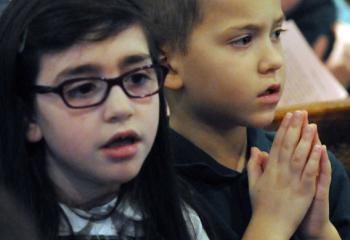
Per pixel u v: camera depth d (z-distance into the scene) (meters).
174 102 2.67
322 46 6.26
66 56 1.89
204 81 2.52
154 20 2.40
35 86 1.94
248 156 2.78
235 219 2.65
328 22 6.33
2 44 1.97
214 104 2.55
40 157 2.08
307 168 2.48
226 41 2.46
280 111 3.26
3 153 2.04
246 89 2.48
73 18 1.87
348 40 6.59
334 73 6.03
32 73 1.94
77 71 1.89
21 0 1.98
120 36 1.92
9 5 2.01
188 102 2.62
